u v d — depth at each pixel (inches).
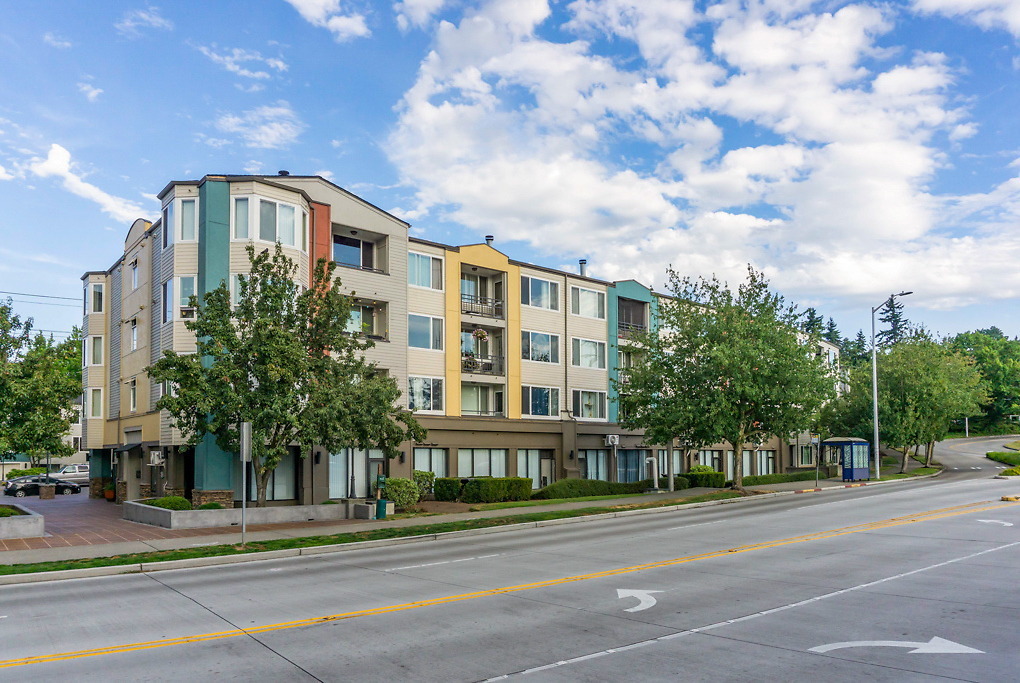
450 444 1465.3
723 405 1374.3
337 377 1051.9
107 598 534.3
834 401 1905.8
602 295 1860.2
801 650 364.2
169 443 1205.7
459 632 407.5
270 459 987.9
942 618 426.9
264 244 1179.3
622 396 1567.4
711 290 1493.6
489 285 1658.5
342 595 524.7
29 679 329.4
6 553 740.0
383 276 1391.5
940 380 2124.8
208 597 528.7
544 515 1048.2
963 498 1194.6
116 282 1630.2
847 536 785.6
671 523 972.6
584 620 433.7
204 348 967.6
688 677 322.7
